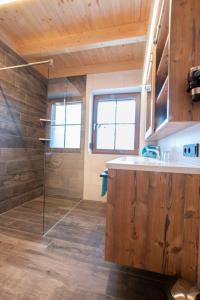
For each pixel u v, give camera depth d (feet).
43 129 9.98
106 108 9.81
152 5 4.48
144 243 3.36
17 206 8.36
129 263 3.46
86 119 9.72
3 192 7.52
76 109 9.68
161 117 5.20
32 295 3.39
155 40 4.78
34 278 3.81
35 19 6.36
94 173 9.62
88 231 6.02
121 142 9.61
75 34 7.14
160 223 3.26
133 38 6.53
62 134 9.71
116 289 3.61
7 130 7.63
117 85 9.13
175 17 3.01
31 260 4.41
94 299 3.36
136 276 4.00
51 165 9.65
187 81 2.96
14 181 8.14
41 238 5.49
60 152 9.71
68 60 9.00
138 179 3.36
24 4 5.67
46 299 3.31
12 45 7.59
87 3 5.60
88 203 9.07
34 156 9.51
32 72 9.02
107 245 3.57
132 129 9.44
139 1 5.44
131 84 8.95
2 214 7.39
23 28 6.86
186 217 3.14
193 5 2.97
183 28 2.99
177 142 5.11
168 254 3.24
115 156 9.41
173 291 3.12
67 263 4.33
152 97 4.96
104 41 6.78
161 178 3.24
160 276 4.01
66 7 5.78
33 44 7.75
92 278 3.89
